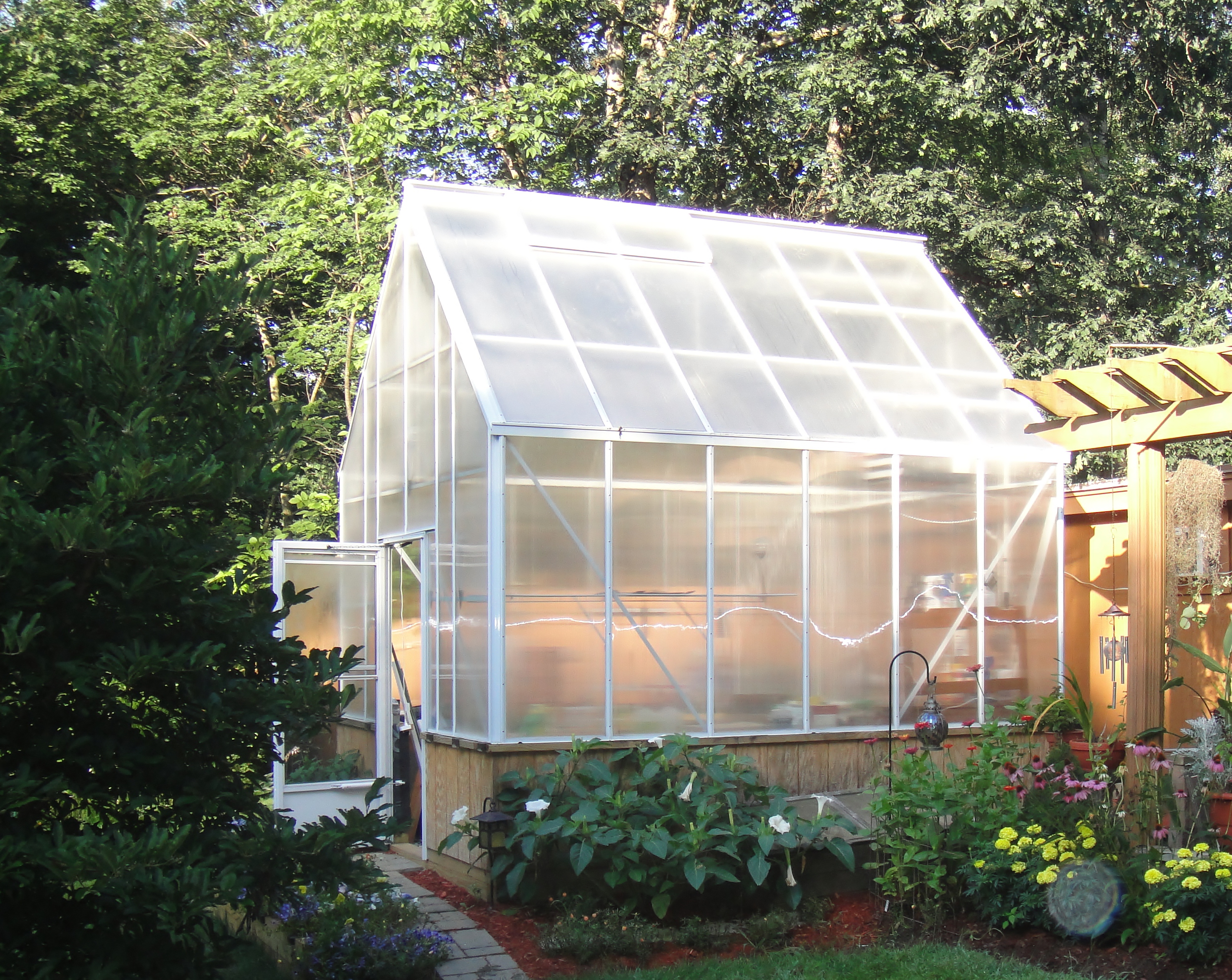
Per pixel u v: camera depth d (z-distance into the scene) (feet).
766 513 33.47
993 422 38.17
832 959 24.25
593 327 35.35
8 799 15.58
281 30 71.92
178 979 17.28
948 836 27.66
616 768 30.60
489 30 67.87
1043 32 60.64
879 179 62.49
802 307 39.86
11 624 15.35
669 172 71.56
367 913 25.81
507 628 30.12
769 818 27.61
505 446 30.53
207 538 18.24
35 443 17.62
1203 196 68.39
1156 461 28.58
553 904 27.91
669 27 70.90
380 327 42.22
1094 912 24.00
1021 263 65.62
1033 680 37.22
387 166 67.41
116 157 72.64
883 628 34.78
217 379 19.19
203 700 17.88
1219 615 34.35
